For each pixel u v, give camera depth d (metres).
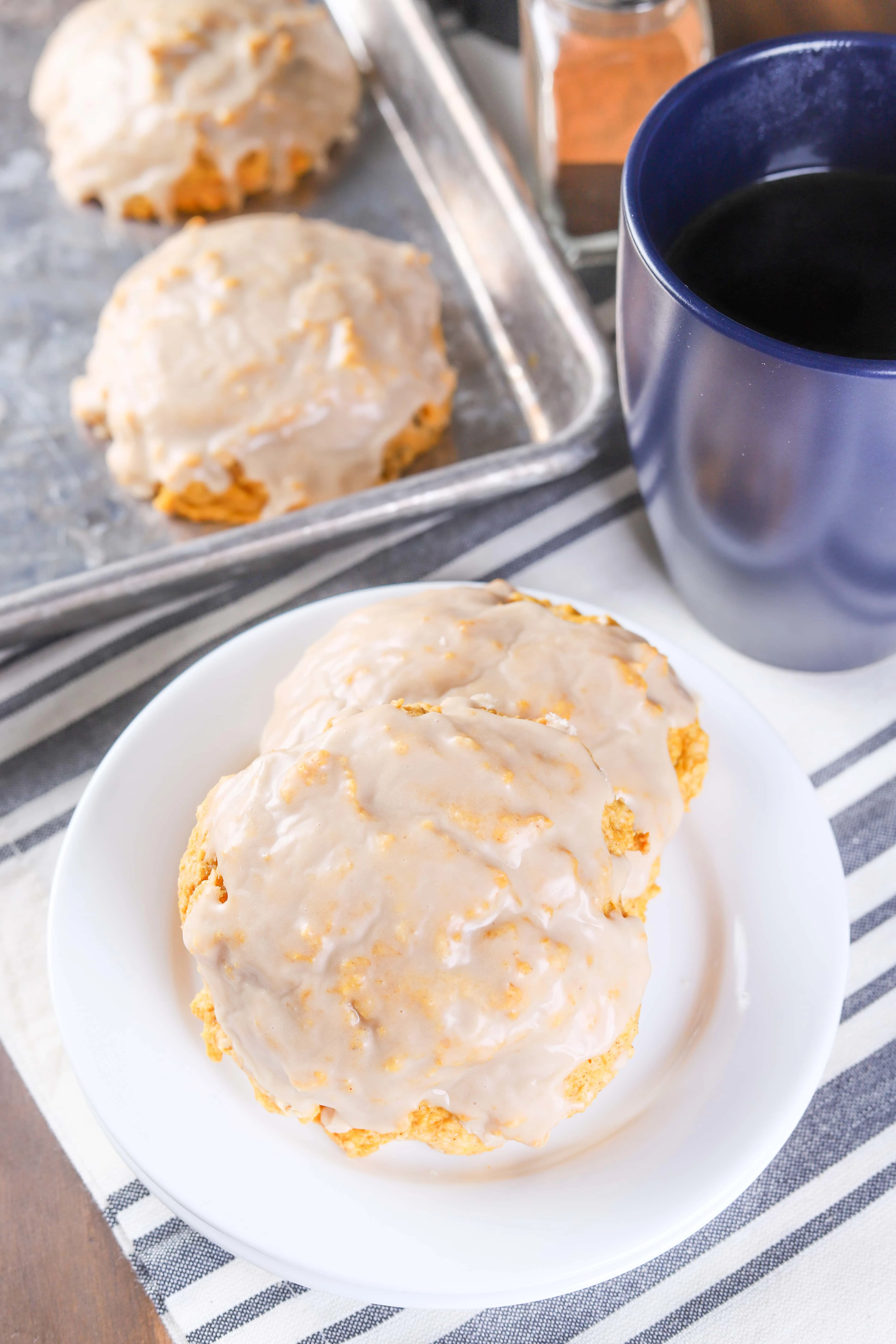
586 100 0.56
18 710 0.53
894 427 0.45
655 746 0.47
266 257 0.57
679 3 0.55
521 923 0.44
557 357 0.58
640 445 0.50
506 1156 0.46
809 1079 0.46
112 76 0.62
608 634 0.48
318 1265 0.44
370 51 0.66
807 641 0.51
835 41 0.48
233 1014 0.45
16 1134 0.48
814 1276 0.46
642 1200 0.45
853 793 0.51
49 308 0.61
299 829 0.45
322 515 0.53
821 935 0.47
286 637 0.50
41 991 0.49
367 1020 0.44
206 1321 0.46
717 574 0.50
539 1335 0.46
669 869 0.49
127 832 0.48
